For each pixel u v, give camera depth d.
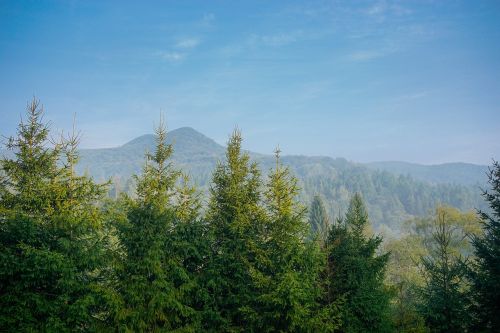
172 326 18.59
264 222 20.88
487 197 23.39
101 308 17.48
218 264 19.33
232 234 20.36
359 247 23.31
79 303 15.84
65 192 17.97
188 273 19.27
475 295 22.31
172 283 18.22
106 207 19.06
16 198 17.73
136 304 17.41
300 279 18.41
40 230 16.59
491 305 21.73
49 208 17.67
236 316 19.59
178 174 20.50
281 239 19.98
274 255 19.66
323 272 21.17
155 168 20.22
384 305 20.62
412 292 30.28
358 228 24.81
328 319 19.11
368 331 19.95
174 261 18.52
